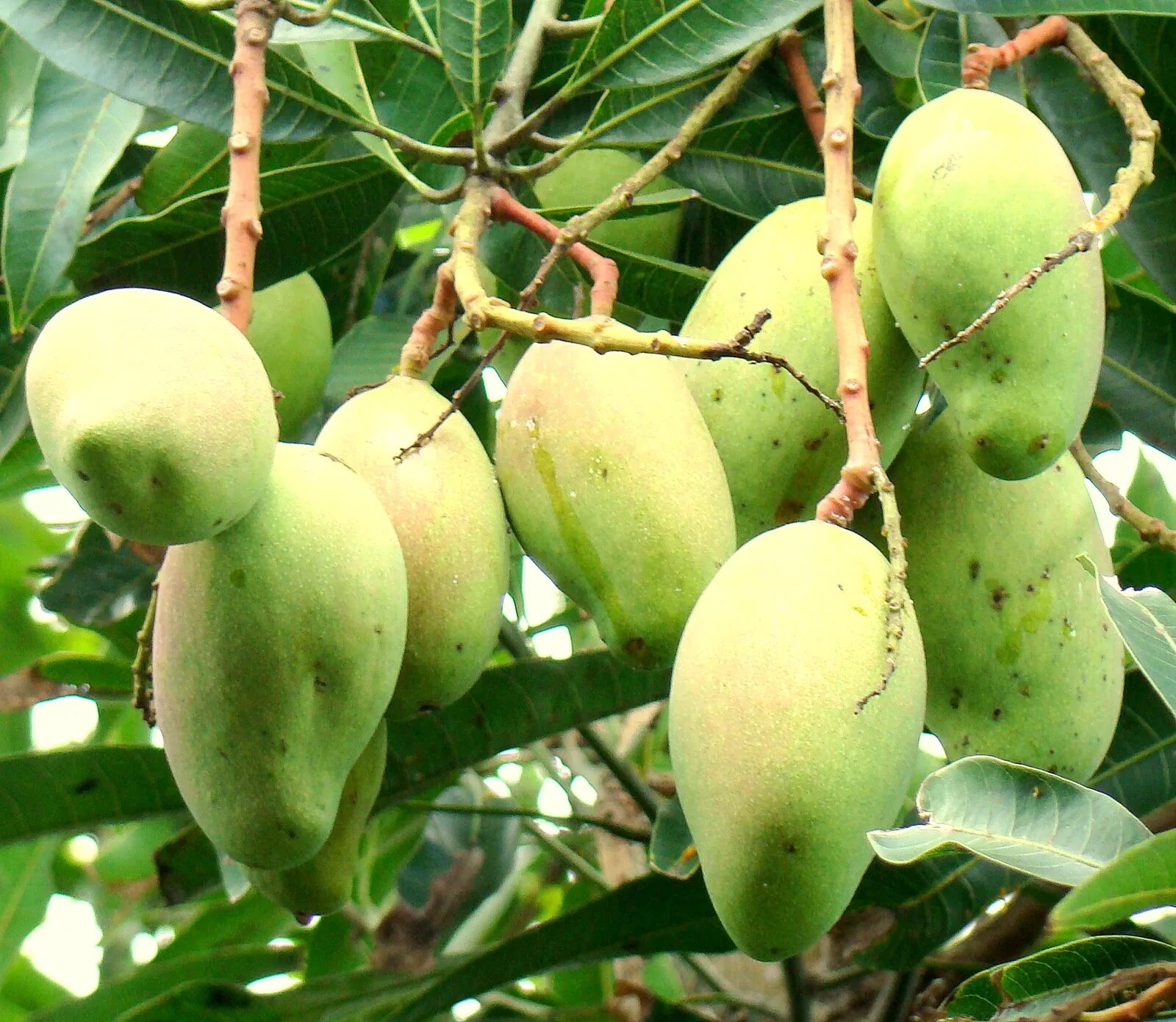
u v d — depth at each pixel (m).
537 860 2.33
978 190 1.62
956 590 1.67
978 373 1.62
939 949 1.83
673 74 1.72
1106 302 1.82
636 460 1.63
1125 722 1.79
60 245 1.77
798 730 1.53
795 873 1.54
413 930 1.99
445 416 1.64
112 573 1.95
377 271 1.95
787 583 1.55
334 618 1.57
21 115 1.88
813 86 1.79
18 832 1.75
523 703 1.79
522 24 1.88
